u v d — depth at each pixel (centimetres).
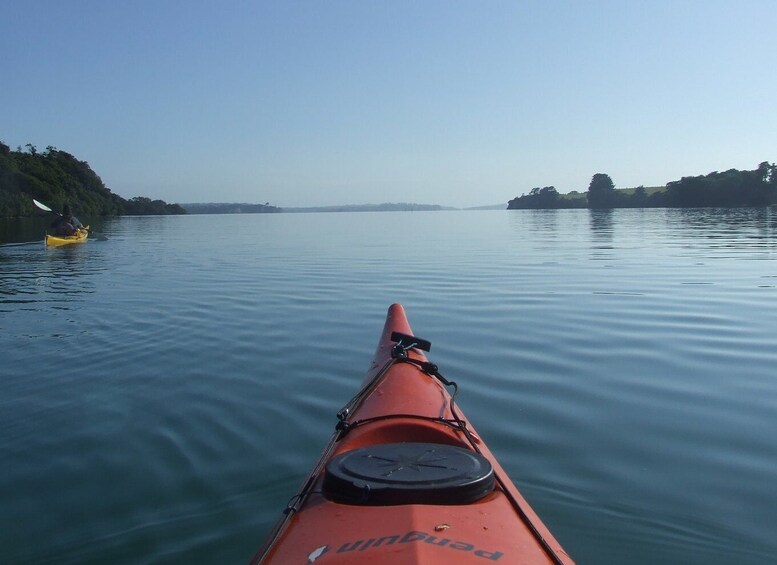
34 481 491
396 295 1266
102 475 498
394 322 656
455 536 260
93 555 397
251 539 409
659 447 542
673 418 604
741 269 1576
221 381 716
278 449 536
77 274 1648
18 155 5497
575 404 641
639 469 502
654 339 884
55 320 1042
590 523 428
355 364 776
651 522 429
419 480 293
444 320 1020
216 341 894
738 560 389
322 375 734
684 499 457
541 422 596
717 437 561
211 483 481
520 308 1109
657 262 1761
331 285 1411
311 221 6084
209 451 535
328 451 373
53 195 5234
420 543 248
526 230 3538
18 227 3622
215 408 632
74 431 582
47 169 5600
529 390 683
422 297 1239
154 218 6850
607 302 1152
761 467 505
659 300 1166
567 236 2922
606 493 466
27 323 1019
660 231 3050
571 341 877
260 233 3675
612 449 538
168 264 1892
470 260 1911
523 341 879
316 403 645
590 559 390
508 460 518
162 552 398
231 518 433
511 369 755
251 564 271
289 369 758
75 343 888
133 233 3681
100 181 7106
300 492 321
